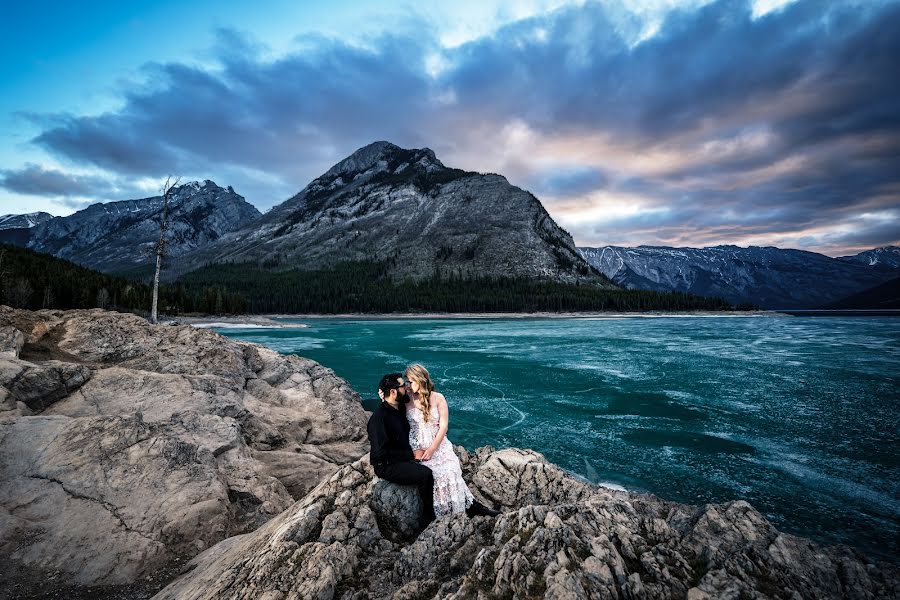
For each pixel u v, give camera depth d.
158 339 16.94
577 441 16.56
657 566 3.41
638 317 136.50
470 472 6.50
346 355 43.66
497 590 3.35
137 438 8.56
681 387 25.70
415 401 5.30
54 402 10.82
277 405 16.06
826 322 96.69
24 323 14.99
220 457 9.77
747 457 14.68
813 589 3.34
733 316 139.00
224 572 4.64
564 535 3.65
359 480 5.71
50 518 6.92
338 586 4.02
